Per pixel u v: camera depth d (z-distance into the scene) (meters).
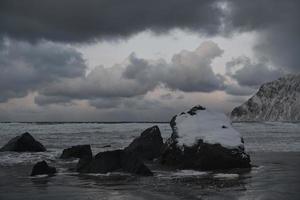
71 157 22.86
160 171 16.97
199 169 17.39
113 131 61.75
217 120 19.86
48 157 23.06
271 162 19.86
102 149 29.08
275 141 36.12
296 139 38.84
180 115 21.03
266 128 70.06
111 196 11.09
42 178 14.84
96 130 65.81
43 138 43.31
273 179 14.12
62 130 65.88
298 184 12.91
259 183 13.20
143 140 22.69
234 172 16.38
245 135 46.31
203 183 13.39
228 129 19.11
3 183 13.58
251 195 10.99
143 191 11.84
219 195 11.02
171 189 12.15
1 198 10.94
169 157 19.23
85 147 23.44
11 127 82.06
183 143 18.61
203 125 19.42
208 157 17.39
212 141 17.88
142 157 21.88
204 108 20.98
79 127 83.12
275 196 10.84
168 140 20.23
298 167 17.81
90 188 12.50
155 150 22.23
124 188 12.45
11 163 19.97
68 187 12.70
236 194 11.16
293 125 89.62
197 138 18.48
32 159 21.86
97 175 15.63
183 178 14.75
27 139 27.16
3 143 35.28
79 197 11.00
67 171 16.95
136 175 15.61
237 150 17.72
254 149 28.12
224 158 17.38
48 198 10.89
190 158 18.03
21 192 11.83
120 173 16.12
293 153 24.98
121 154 17.16
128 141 38.38
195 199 10.48
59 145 33.56
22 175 15.67
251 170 16.88
